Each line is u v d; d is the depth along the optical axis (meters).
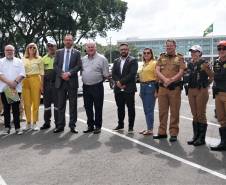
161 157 3.28
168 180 2.69
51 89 4.54
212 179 2.71
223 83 3.50
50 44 4.56
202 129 3.73
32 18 17.06
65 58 4.33
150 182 2.65
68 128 4.62
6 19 16.94
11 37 17.81
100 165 3.05
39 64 4.53
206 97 3.71
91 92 4.31
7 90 4.20
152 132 4.20
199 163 3.10
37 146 3.69
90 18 18.92
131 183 2.63
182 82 3.89
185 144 3.75
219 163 3.10
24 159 3.24
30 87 4.52
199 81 3.69
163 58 3.92
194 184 2.61
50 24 17.58
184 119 5.30
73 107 4.34
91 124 4.38
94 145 3.72
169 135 4.16
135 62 4.26
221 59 3.53
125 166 3.02
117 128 4.50
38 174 2.84
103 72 4.32
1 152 3.48
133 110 4.28
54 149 3.57
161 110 3.98
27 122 4.54
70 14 17.12
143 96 4.23
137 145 3.72
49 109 4.59
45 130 4.49
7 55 4.21
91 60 4.32
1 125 4.82
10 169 2.97
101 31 20.48
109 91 10.16
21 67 4.25
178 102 3.88
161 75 3.90
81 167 3.00
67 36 4.32
